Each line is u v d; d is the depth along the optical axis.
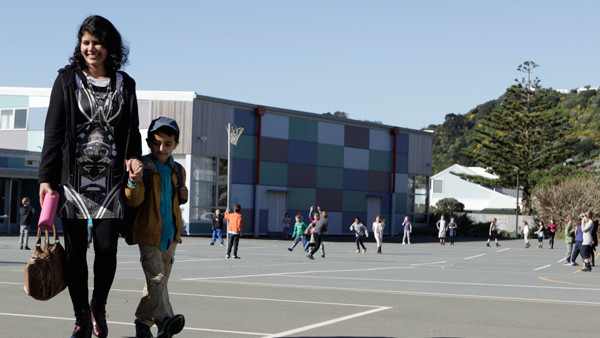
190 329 8.13
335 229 57.91
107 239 6.03
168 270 6.90
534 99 82.31
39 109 50.69
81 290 6.11
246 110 51.66
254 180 52.09
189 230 47.84
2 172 41.97
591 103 173.38
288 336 7.81
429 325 8.97
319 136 56.72
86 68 6.07
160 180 6.50
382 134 61.91
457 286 15.76
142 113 47.91
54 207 5.80
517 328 8.88
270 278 16.88
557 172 78.00
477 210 101.38
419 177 65.38
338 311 10.20
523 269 23.97
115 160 6.05
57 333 7.55
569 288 15.95
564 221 62.19
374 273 19.66
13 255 23.28
